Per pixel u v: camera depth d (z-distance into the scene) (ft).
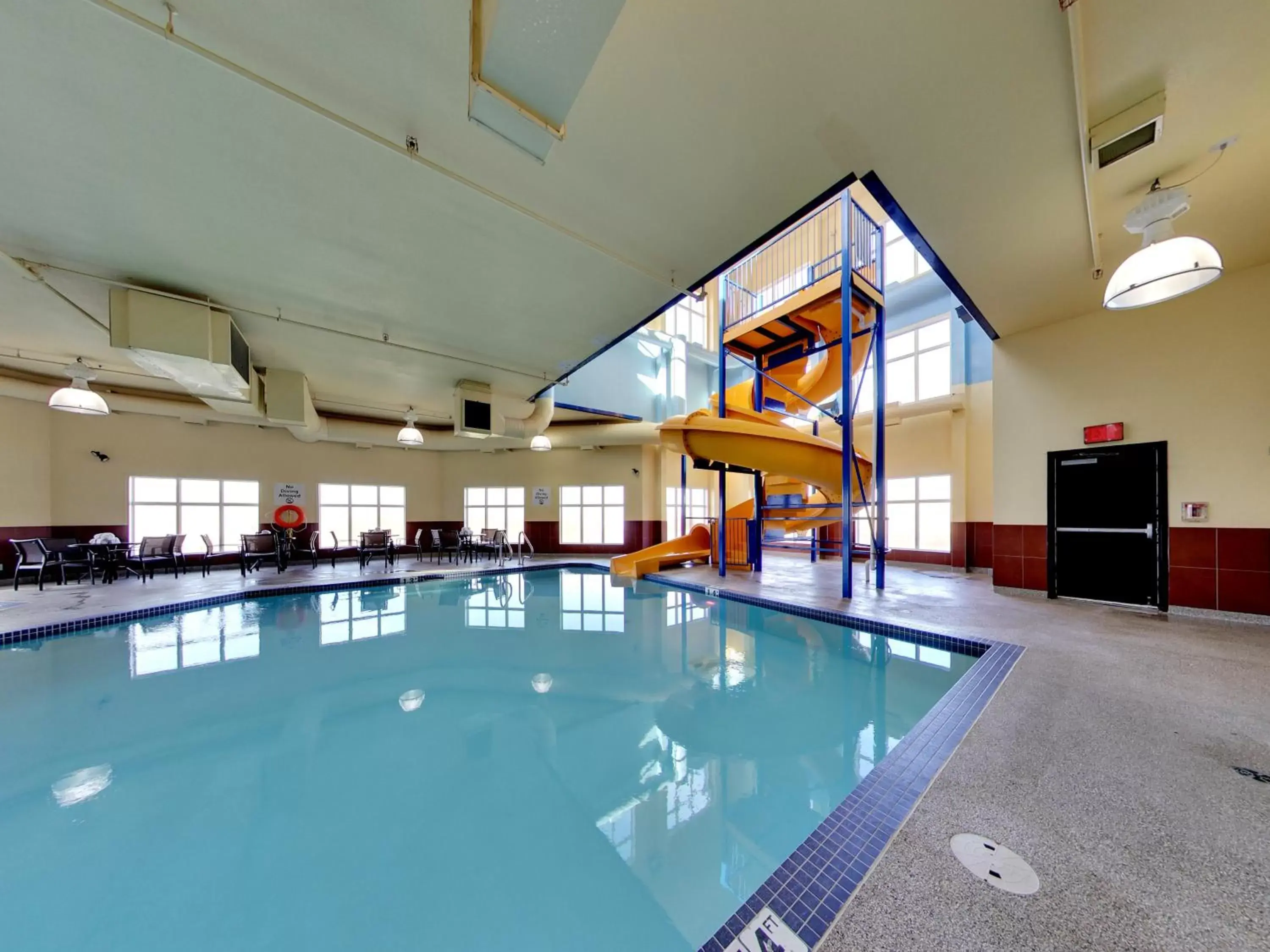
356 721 9.64
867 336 21.62
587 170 9.16
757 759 8.21
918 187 9.72
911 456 28.81
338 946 4.78
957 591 18.92
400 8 6.17
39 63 6.62
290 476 30.71
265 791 7.34
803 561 31.94
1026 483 17.33
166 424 26.58
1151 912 3.67
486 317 15.28
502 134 6.92
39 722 9.46
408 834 6.41
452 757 8.34
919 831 4.65
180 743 8.74
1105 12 6.40
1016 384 17.60
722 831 6.46
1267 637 11.60
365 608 19.79
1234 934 3.47
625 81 7.30
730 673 12.13
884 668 12.21
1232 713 7.29
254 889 5.47
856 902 3.80
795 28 6.58
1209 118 7.90
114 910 5.18
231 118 7.70
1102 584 15.65
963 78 7.34
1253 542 13.05
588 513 36.50
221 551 28.14
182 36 6.41
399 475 35.42
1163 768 5.78
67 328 15.46
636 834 6.41
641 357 34.53
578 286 13.34
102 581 23.03
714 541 29.09
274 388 20.22
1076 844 4.44
